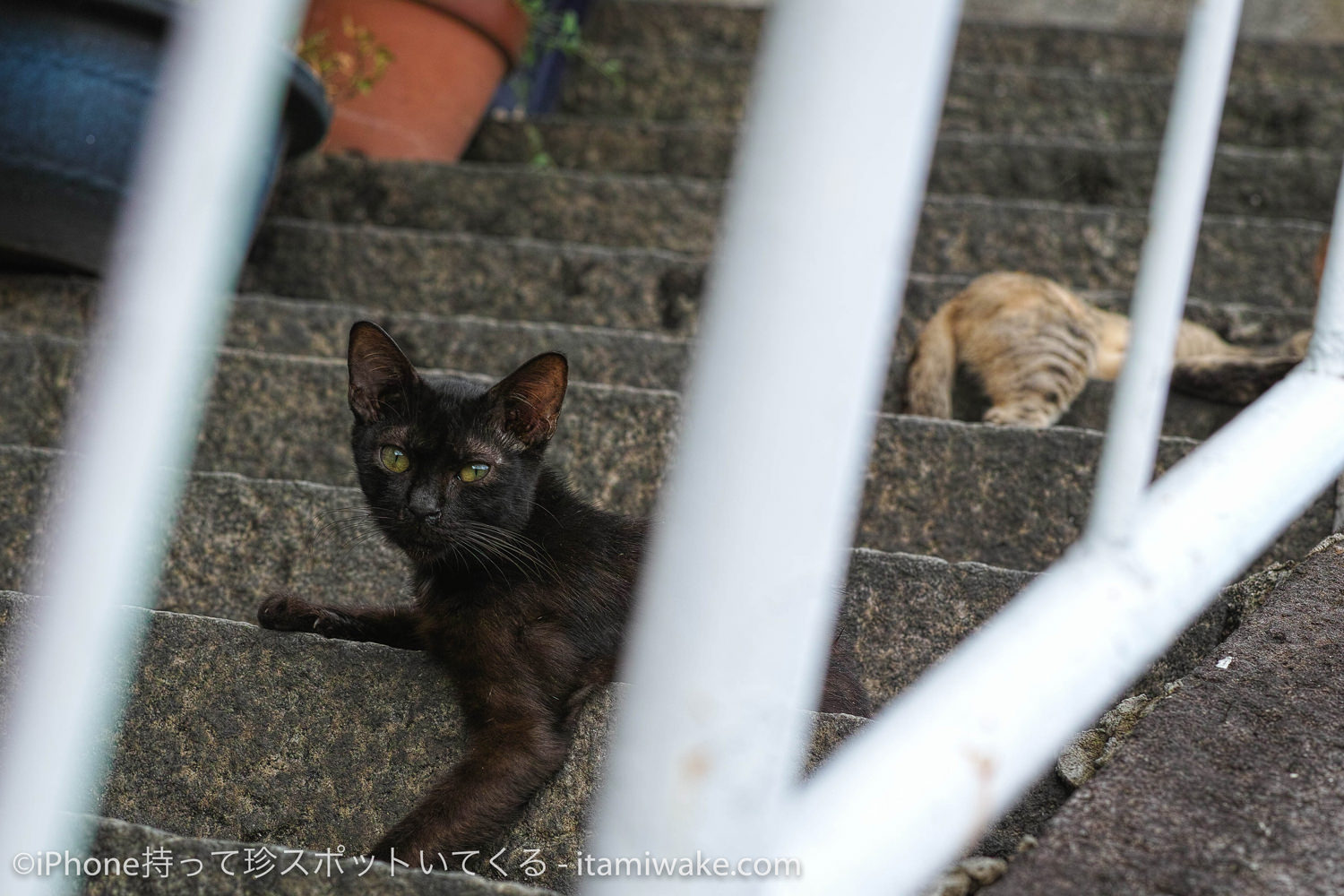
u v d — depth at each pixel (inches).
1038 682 50.8
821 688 93.7
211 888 66.5
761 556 38.2
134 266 34.5
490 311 179.3
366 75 195.8
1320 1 298.0
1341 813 65.6
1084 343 174.2
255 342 158.1
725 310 38.2
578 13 256.5
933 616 106.3
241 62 33.9
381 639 102.0
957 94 242.5
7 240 149.2
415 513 96.1
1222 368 149.3
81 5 144.4
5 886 37.3
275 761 88.9
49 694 36.2
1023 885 61.9
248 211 152.2
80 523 35.4
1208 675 77.8
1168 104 237.9
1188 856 63.5
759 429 37.8
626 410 133.6
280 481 121.8
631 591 98.0
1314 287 180.7
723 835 39.4
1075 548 56.2
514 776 84.7
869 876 45.1
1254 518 63.0
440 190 198.8
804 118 37.2
